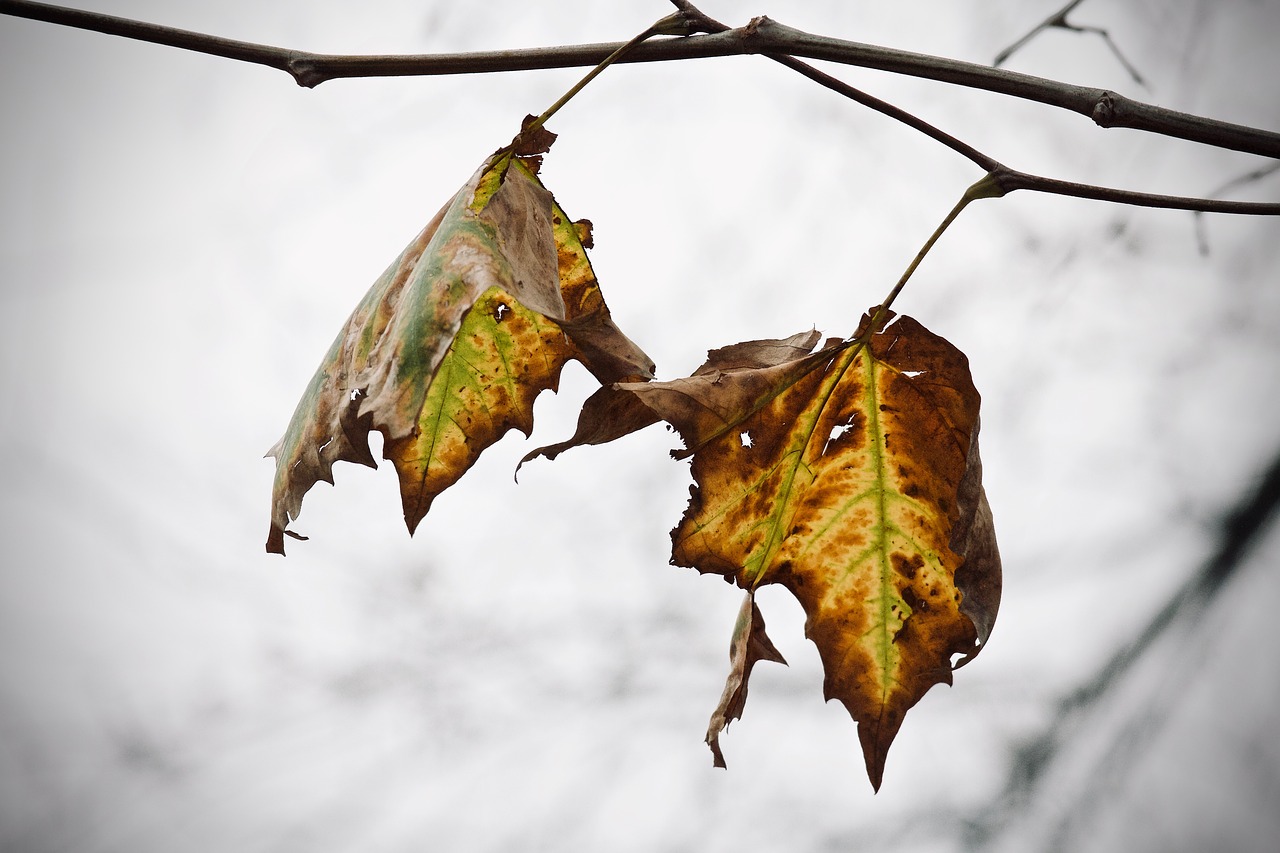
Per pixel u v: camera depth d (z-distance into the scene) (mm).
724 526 805
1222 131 761
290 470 790
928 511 808
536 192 792
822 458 806
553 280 780
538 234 784
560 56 792
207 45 806
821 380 799
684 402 782
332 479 775
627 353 774
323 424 786
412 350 753
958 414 801
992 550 797
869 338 795
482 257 758
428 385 750
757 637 807
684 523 802
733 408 790
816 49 780
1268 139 758
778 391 797
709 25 787
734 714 804
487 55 789
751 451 799
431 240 776
